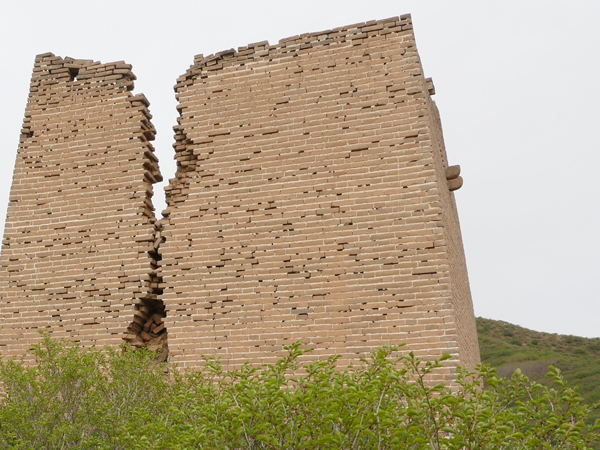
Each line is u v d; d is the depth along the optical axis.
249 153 9.27
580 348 33.50
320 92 9.24
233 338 8.55
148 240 9.36
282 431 4.55
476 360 12.20
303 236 8.70
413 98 8.84
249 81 9.62
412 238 8.28
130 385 7.71
